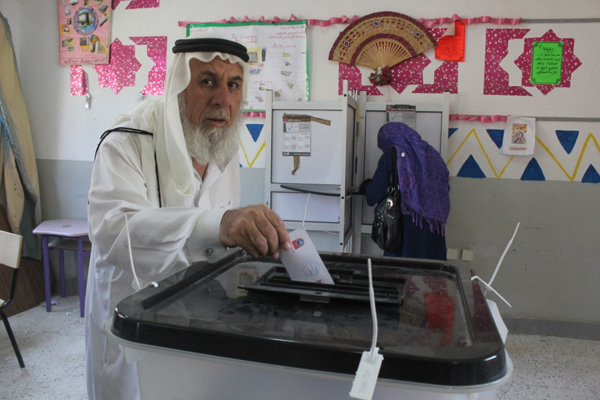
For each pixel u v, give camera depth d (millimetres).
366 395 397
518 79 2803
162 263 807
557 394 2176
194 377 521
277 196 2873
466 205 2920
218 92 1118
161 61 3203
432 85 2879
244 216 733
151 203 1010
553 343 2777
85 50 3316
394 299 630
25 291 3186
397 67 2900
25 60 3428
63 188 3480
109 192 910
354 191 2732
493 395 509
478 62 2824
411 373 425
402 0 2854
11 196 3219
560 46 2744
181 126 1085
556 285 2881
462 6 2811
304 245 731
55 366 2340
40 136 3473
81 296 3047
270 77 3021
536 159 2832
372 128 2885
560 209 2836
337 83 2975
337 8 2928
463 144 2885
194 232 781
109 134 1027
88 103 3355
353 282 771
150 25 3193
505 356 461
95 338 1126
